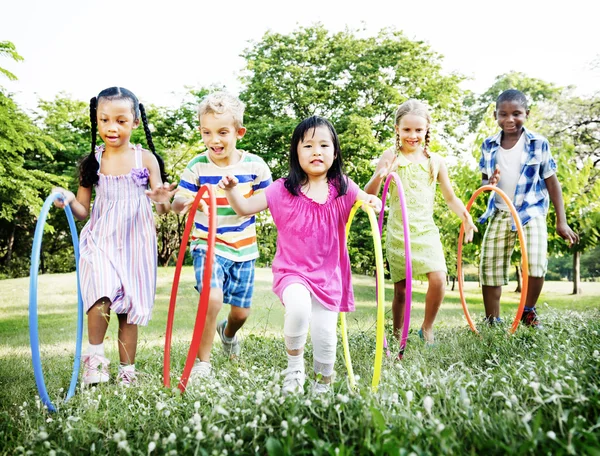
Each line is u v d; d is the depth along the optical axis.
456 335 4.42
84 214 3.62
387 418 2.11
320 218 3.15
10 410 2.83
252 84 20.67
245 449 2.09
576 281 16.53
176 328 6.70
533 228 4.91
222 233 3.90
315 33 21.42
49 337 6.28
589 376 2.49
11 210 17.61
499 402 2.35
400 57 21.17
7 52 12.77
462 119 23.47
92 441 2.30
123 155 3.70
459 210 4.72
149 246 3.62
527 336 3.98
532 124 15.61
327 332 3.03
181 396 2.84
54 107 22.23
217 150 3.88
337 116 20.02
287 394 2.46
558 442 1.83
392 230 4.64
